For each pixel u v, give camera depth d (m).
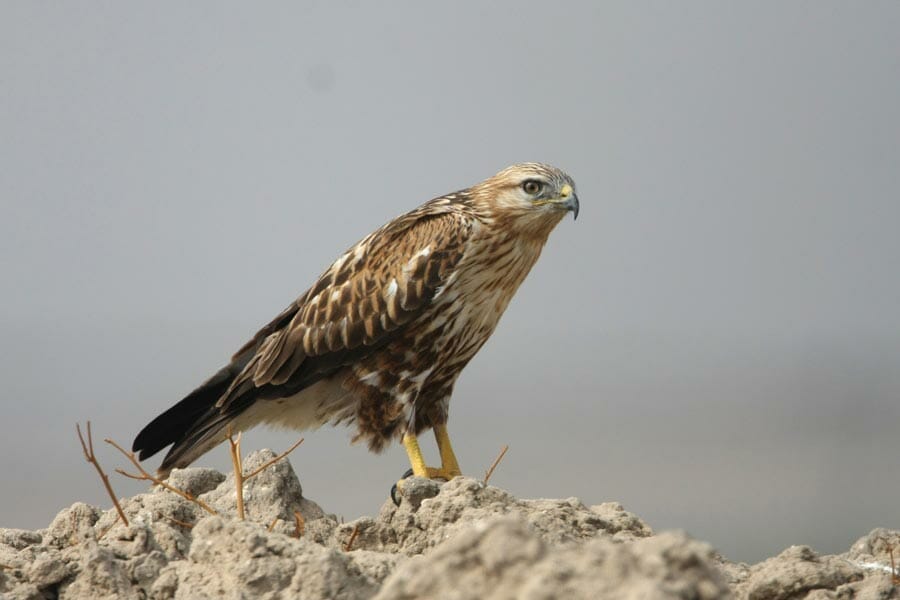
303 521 11.66
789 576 9.93
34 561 10.14
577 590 6.23
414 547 11.07
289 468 12.46
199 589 9.17
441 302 14.43
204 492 12.81
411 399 14.63
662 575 6.27
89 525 11.29
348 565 9.00
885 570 10.85
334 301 14.73
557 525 10.84
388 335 14.52
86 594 9.69
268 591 8.96
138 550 10.21
